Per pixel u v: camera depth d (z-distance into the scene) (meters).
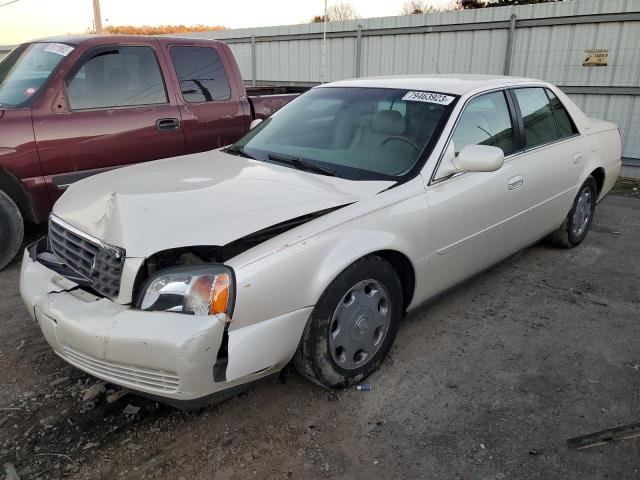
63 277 2.54
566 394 2.79
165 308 2.16
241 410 2.63
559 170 4.20
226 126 5.39
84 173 4.51
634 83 8.40
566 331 3.46
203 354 2.10
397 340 3.30
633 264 4.63
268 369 2.36
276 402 2.69
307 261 2.38
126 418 2.56
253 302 2.21
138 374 2.16
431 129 3.20
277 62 13.17
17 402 2.66
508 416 2.61
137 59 4.82
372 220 2.67
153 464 2.28
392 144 3.21
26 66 4.69
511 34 9.30
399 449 2.38
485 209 3.38
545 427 2.54
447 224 3.09
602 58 8.59
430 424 2.54
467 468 2.28
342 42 11.70
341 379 2.70
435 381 2.88
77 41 4.60
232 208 2.48
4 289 3.95
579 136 4.58
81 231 2.55
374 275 2.71
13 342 3.21
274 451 2.36
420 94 3.47
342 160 3.19
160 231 2.30
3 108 4.16
